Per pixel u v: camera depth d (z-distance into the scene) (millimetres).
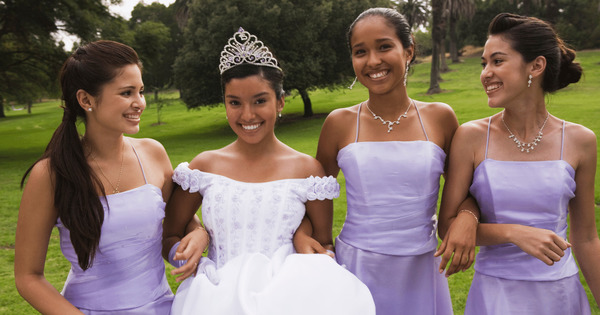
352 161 2609
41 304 2064
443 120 2717
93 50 2137
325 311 2025
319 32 27406
